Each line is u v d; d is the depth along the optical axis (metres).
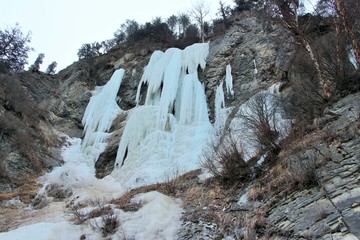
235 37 22.11
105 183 17.25
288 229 5.66
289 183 7.07
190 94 19.17
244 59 20.30
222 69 20.95
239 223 6.82
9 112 19.73
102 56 32.03
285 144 8.74
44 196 14.55
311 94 10.78
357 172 5.87
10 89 21.36
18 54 25.25
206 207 8.49
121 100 24.78
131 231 7.40
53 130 23.42
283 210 6.38
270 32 19.91
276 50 18.81
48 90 27.67
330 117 8.73
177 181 11.83
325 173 6.41
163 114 18.69
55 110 25.88
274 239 5.73
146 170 15.58
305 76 12.18
